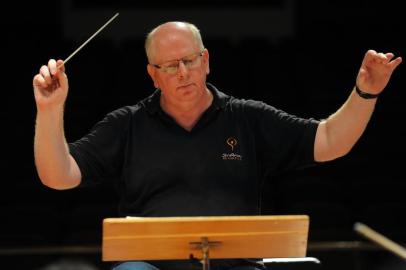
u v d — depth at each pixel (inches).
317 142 291.7
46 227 569.6
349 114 280.8
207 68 304.7
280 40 923.4
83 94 792.3
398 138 728.3
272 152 302.7
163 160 296.8
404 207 585.6
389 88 805.2
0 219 569.3
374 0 961.5
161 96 308.2
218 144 298.7
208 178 294.5
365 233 425.1
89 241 529.0
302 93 808.3
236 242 248.1
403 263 452.8
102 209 568.1
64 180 280.1
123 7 933.8
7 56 844.6
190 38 292.5
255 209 299.6
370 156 702.5
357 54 891.4
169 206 292.5
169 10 936.3
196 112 303.4
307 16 954.1
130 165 301.1
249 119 304.5
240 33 945.5
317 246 453.4
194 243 247.1
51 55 851.4
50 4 938.1
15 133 711.7
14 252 445.7
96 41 880.3
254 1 946.7
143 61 845.2
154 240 243.9
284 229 244.2
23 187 629.9
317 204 574.2
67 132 713.0
